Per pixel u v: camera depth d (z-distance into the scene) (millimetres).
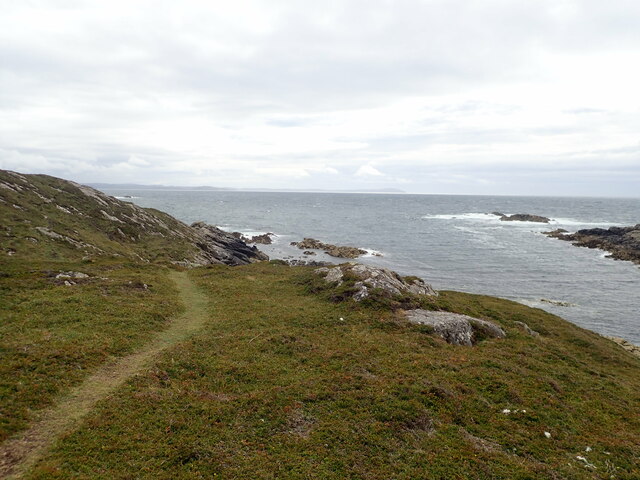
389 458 16156
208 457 15484
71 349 22969
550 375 26719
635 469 16875
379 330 31672
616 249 113688
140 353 24938
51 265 44312
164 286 42562
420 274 87812
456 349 29141
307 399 20281
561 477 15750
